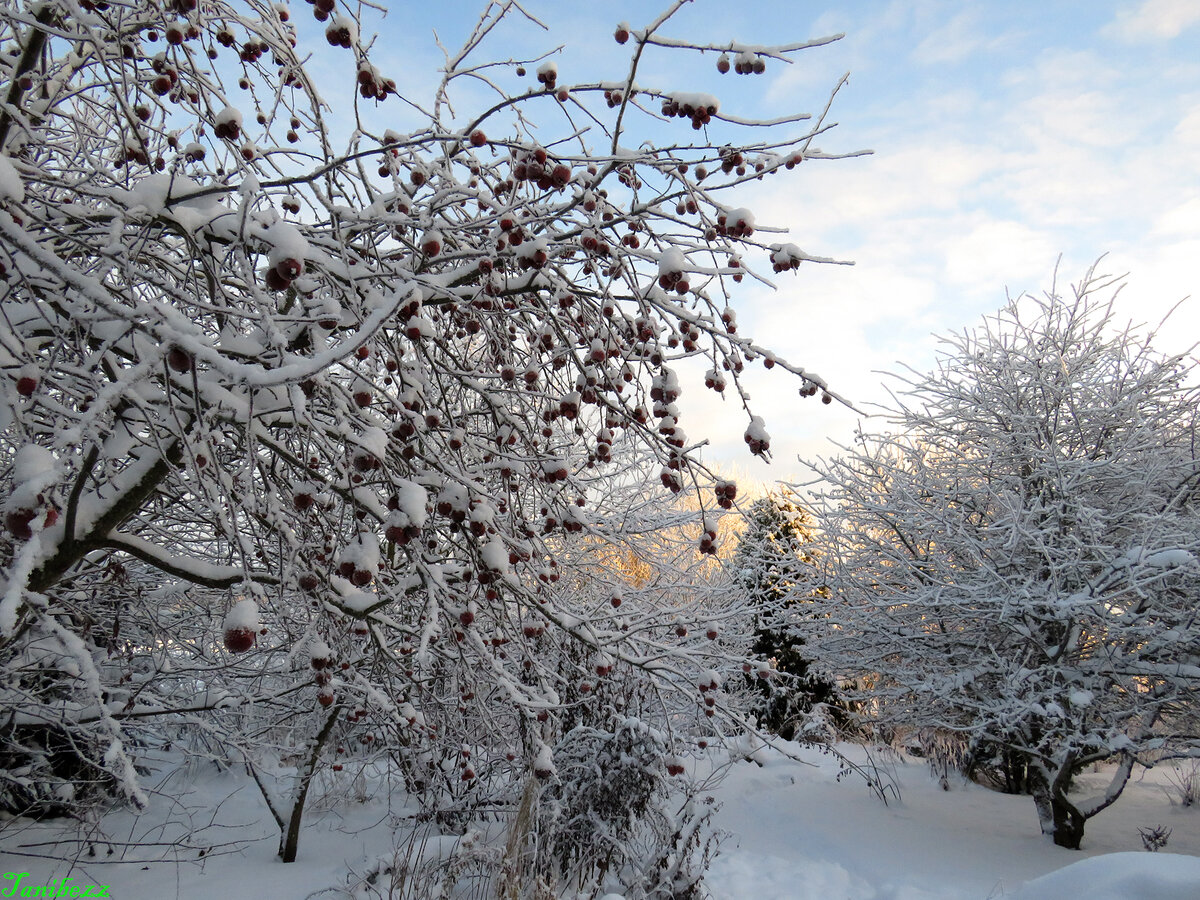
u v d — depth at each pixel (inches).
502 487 137.8
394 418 127.9
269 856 186.4
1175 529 264.2
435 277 114.5
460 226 111.0
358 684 136.5
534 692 132.3
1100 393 303.0
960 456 332.2
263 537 129.0
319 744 186.5
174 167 112.6
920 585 301.0
